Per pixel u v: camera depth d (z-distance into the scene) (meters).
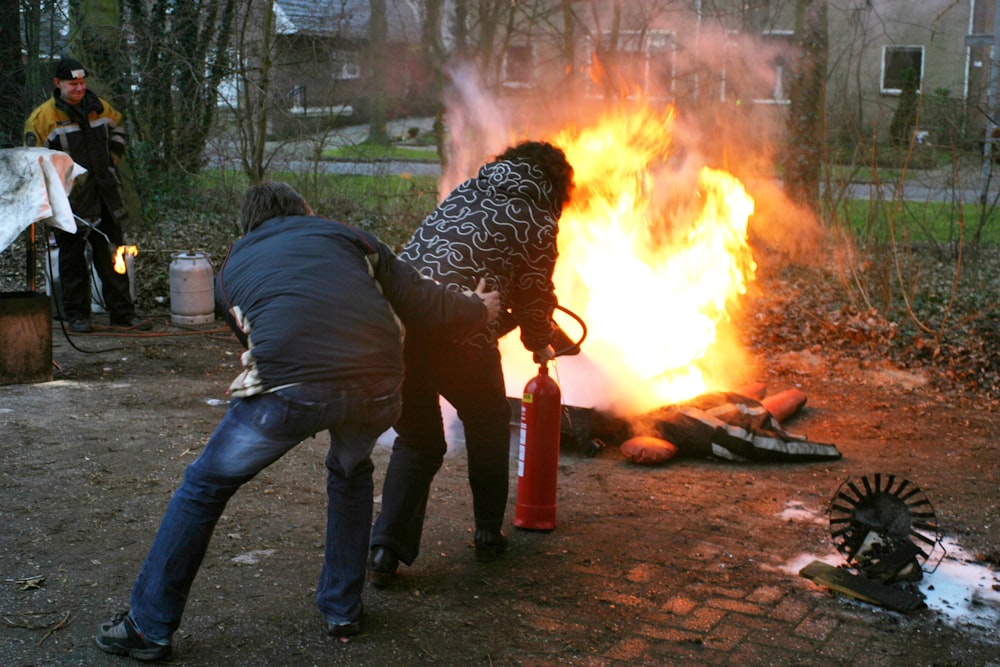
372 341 3.25
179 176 12.08
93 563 3.99
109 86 11.72
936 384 7.24
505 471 4.15
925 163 11.34
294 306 3.17
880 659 3.45
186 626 3.53
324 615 3.51
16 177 6.30
